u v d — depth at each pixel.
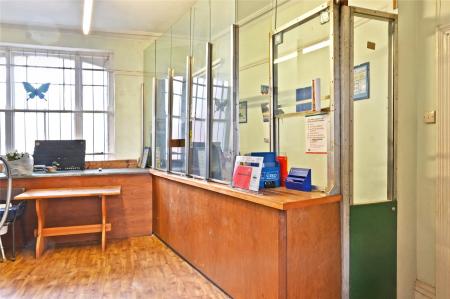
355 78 2.79
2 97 5.43
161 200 4.69
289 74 3.20
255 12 3.43
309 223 2.29
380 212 2.52
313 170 2.96
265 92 3.51
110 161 5.66
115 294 3.07
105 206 4.54
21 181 4.46
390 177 2.61
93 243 4.64
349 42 2.37
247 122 3.44
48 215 4.57
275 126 3.26
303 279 2.27
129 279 3.40
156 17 5.14
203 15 3.57
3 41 5.34
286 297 2.23
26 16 5.06
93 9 4.81
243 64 3.35
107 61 5.93
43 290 3.16
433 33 2.51
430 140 2.54
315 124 2.62
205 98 3.44
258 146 3.51
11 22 5.31
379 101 2.68
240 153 3.21
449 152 2.39
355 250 2.42
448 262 2.40
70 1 4.53
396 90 2.61
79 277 3.46
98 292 3.11
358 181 2.66
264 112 3.54
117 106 5.90
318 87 2.58
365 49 2.74
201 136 3.55
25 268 3.72
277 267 2.26
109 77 5.94
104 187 4.67
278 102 3.26
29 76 5.55
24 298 2.99
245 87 3.38
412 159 2.64
